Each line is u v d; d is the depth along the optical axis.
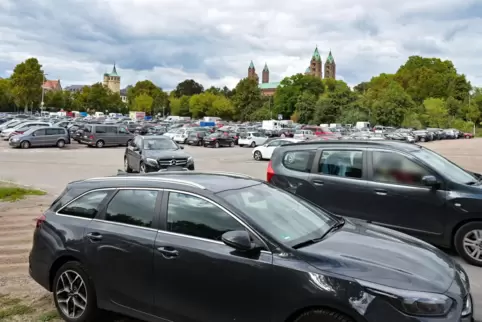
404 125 79.81
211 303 3.35
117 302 3.83
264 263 3.16
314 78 118.56
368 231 3.93
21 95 74.81
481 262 5.84
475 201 5.84
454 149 38.50
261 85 192.12
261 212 3.68
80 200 4.32
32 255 4.41
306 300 2.96
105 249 3.88
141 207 3.94
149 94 142.25
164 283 3.57
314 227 3.81
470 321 2.99
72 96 126.38
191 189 3.79
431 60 134.50
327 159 7.23
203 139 39.97
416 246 3.67
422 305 2.76
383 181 6.60
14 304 4.70
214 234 3.49
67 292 4.15
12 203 10.62
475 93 111.50
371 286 2.85
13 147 30.92
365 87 139.38
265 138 39.53
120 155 26.69
